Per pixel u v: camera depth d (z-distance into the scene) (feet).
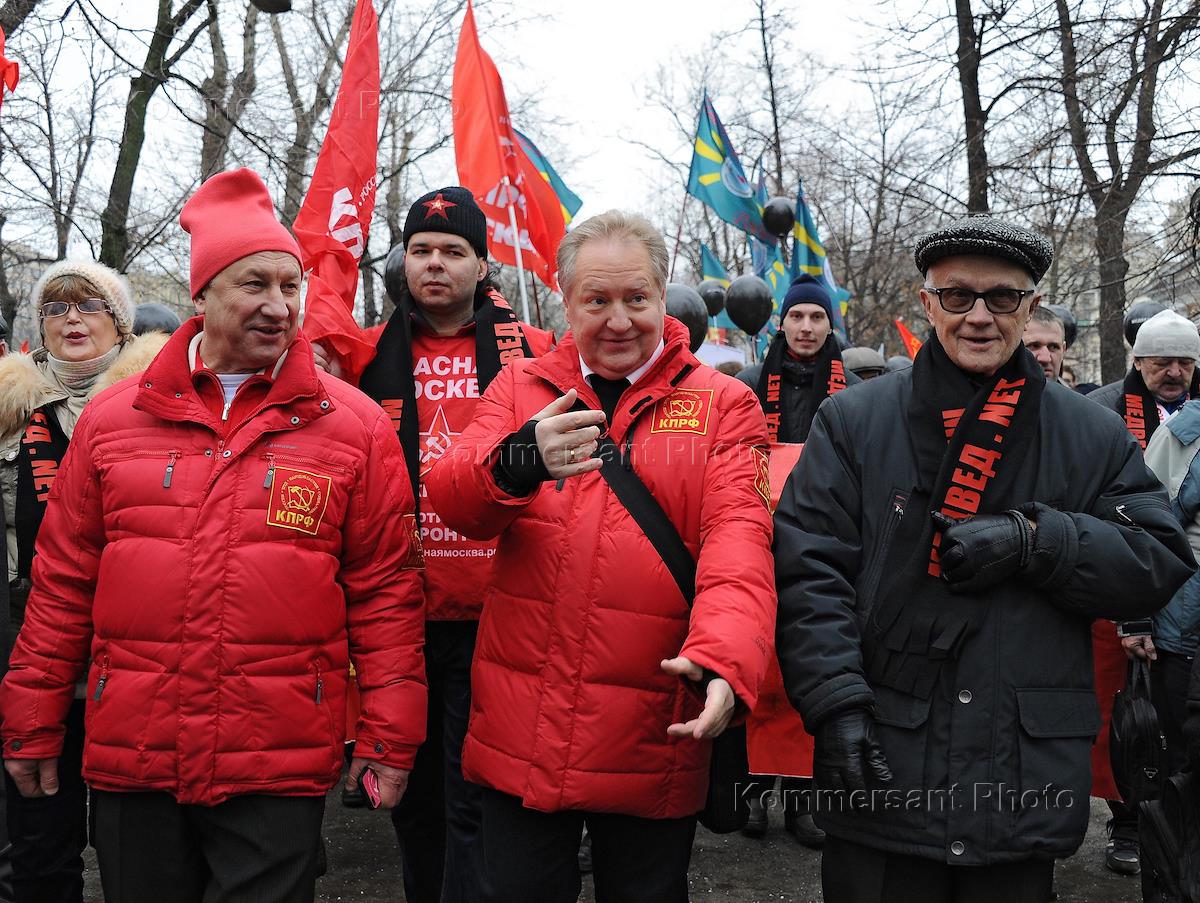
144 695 8.10
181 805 8.26
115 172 39.01
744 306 28.94
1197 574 13.07
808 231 36.06
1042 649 7.47
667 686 7.84
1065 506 7.68
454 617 10.74
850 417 8.09
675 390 8.19
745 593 7.42
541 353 11.68
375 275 60.95
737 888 14.10
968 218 7.73
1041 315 16.46
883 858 7.55
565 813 7.99
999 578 7.30
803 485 8.09
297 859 8.32
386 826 15.99
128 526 8.29
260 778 8.14
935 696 7.44
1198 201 25.80
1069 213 38.14
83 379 11.98
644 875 8.07
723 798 8.11
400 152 59.16
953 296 7.64
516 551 8.06
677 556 7.89
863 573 7.85
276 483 8.33
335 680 8.59
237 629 8.13
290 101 50.47
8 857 10.73
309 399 8.58
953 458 7.62
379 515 8.89
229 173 8.68
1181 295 36.47
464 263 11.35
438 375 11.53
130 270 51.78
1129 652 12.26
